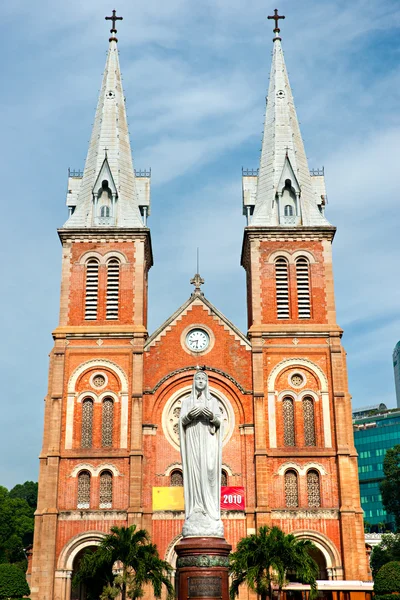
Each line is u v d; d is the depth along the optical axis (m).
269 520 55.88
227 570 32.16
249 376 60.41
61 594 54.38
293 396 59.91
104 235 64.25
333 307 62.47
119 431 58.66
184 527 32.66
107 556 47.19
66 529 55.88
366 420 180.50
